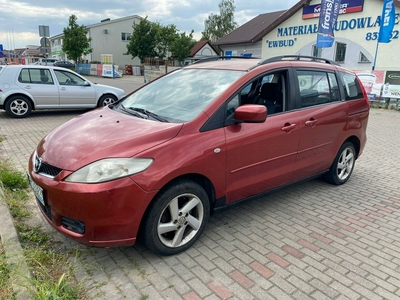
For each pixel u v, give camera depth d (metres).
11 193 4.28
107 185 2.64
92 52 48.66
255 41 23.95
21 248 3.03
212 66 4.14
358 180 5.47
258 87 3.73
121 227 2.75
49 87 10.39
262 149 3.62
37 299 2.36
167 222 3.07
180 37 43.22
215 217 4.04
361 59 18.72
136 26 43.25
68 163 2.78
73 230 2.82
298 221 3.97
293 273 2.97
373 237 3.66
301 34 21.41
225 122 3.32
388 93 15.11
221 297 2.64
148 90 4.21
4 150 6.52
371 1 17.72
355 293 2.75
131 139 2.89
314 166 4.45
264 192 3.89
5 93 9.84
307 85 4.27
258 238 3.55
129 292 2.66
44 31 14.23
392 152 7.37
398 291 2.79
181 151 2.97
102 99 11.54
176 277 2.86
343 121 4.71
